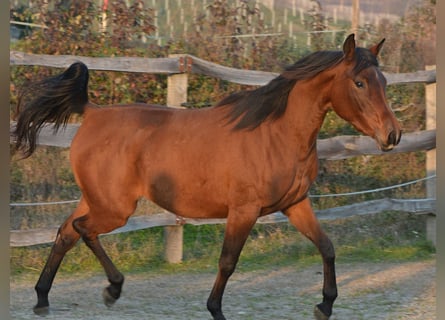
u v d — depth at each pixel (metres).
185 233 12.17
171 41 13.62
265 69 13.76
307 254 11.86
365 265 11.41
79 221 8.28
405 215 13.08
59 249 8.43
